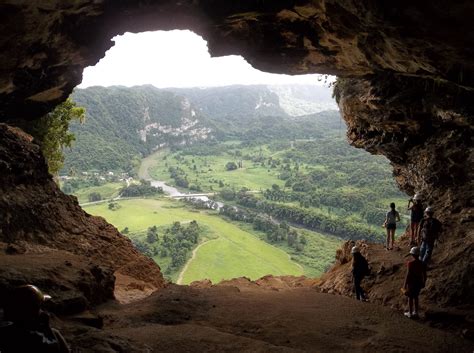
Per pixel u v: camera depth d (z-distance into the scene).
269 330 9.45
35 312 4.41
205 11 15.03
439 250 13.37
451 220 14.62
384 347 8.69
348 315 10.58
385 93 17.59
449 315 10.19
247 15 14.77
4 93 14.55
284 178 174.00
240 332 9.36
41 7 11.78
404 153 20.11
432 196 17.06
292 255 94.12
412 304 10.69
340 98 22.59
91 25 14.78
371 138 21.95
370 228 96.12
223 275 83.06
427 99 16.28
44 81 15.52
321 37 14.44
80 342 6.54
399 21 9.87
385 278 13.39
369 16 10.46
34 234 14.75
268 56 16.81
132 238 100.00
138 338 7.77
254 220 119.25
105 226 19.83
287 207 120.50
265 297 12.20
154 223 115.06
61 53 14.64
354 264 12.21
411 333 9.47
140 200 144.00
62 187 150.50
